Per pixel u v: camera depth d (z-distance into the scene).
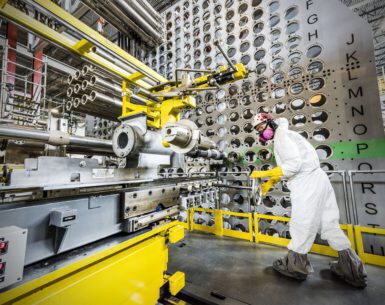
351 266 1.92
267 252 2.69
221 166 3.76
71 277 0.85
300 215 1.96
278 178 2.24
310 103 3.05
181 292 1.83
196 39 4.39
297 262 2.01
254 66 3.57
